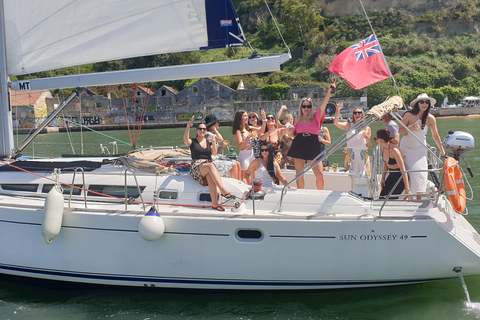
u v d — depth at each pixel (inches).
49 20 212.4
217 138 231.5
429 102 184.1
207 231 173.6
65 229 183.0
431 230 170.1
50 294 196.4
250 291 186.2
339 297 188.1
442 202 189.9
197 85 1851.6
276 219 170.7
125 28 209.0
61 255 186.4
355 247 171.9
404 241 171.0
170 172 197.5
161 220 171.6
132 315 178.5
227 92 1859.0
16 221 187.2
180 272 180.1
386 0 2760.8
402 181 189.8
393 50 2439.7
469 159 507.8
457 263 173.3
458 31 2600.9
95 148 719.1
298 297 187.5
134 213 177.6
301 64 2420.0
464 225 189.2
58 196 176.4
